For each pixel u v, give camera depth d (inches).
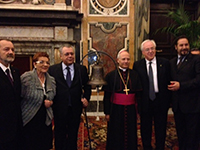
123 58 90.4
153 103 94.1
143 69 96.2
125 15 181.2
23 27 168.9
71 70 89.9
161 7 186.2
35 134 75.0
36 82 74.8
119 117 89.2
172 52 188.2
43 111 76.9
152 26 187.0
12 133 67.4
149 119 98.3
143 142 99.7
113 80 92.1
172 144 110.8
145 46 94.2
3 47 67.6
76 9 177.8
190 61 91.7
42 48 170.6
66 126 92.1
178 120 95.6
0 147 66.7
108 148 91.1
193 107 89.4
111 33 181.5
